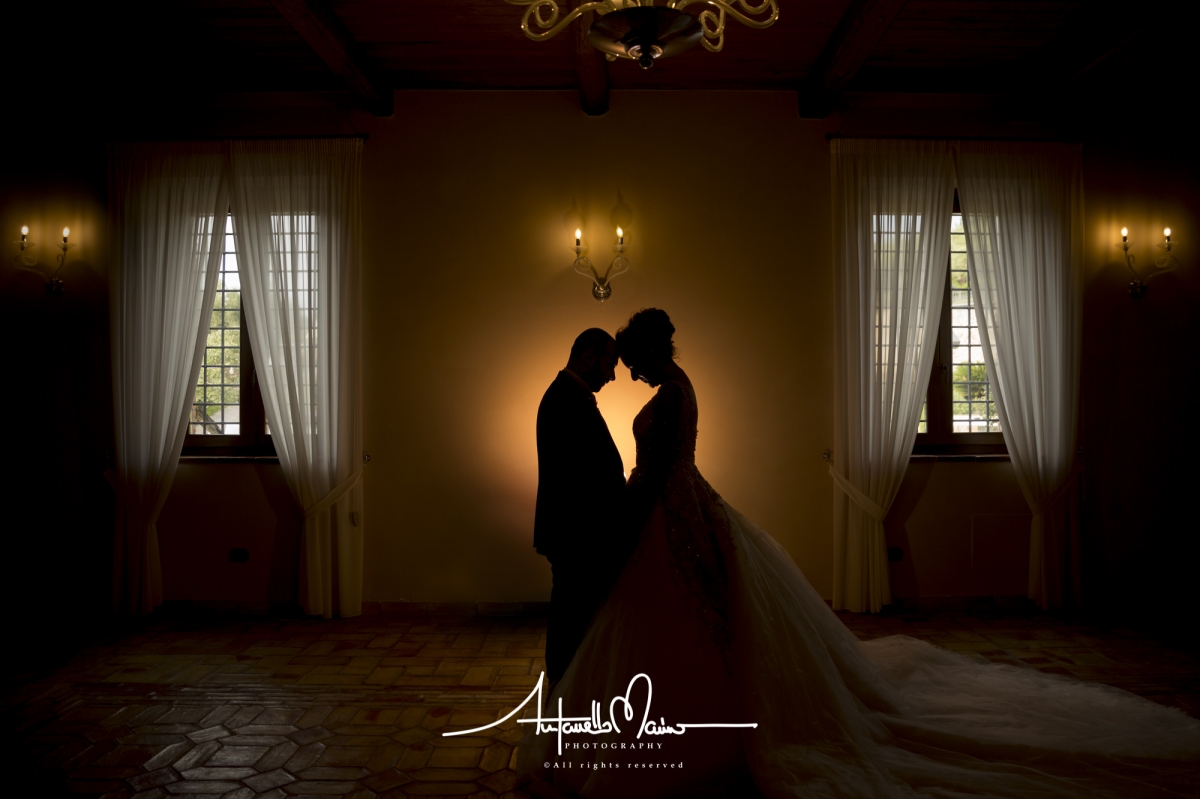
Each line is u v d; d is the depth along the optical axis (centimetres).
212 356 450
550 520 263
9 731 271
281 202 432
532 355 440
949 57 413
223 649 367
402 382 439
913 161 439
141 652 362
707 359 441
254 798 222
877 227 434
